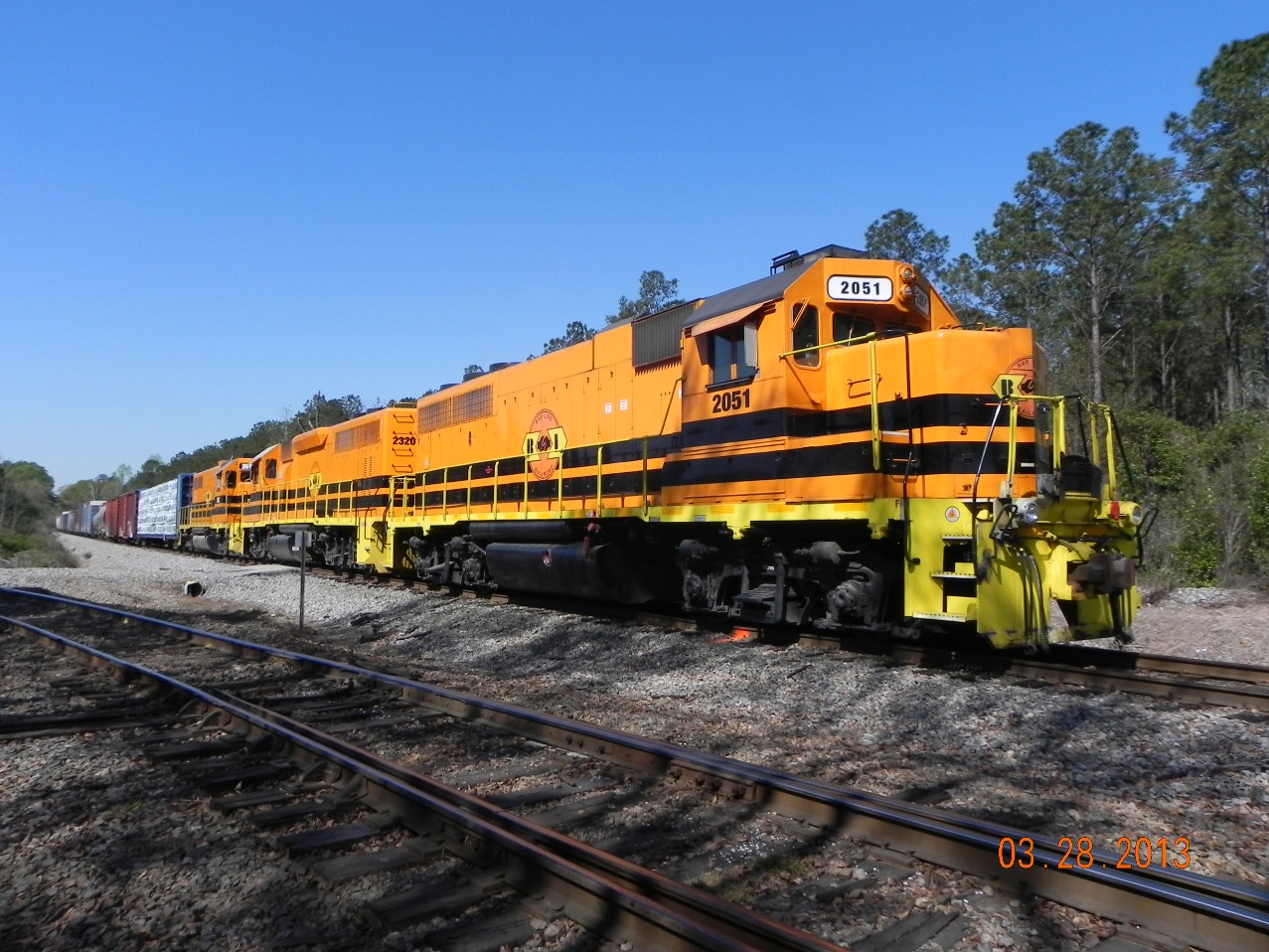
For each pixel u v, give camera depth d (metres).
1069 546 8.96
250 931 4.05
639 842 5.06
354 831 5.18
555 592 14.30
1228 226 30.44
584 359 13.75
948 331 9.16
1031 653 9.82
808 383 9.91
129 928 4.11
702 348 11.08
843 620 9.80
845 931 3.99
